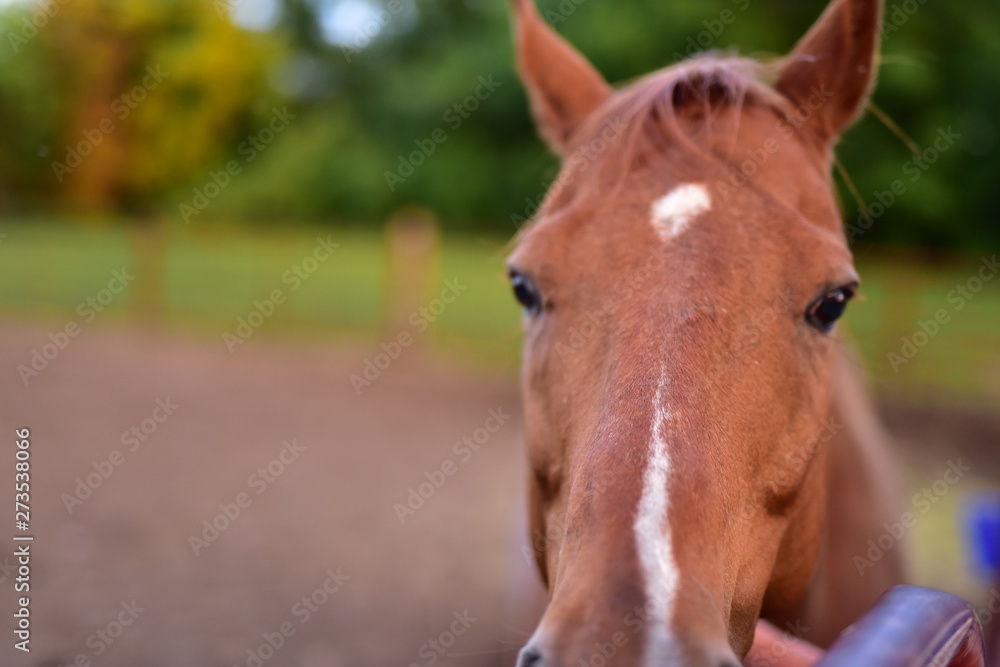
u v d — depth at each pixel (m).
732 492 1.31
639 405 1.28
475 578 4.45
